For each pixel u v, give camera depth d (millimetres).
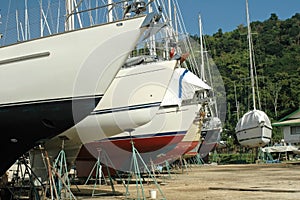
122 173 14359
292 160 33031
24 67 8195
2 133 8586
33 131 8391
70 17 9688
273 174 17703
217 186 12578
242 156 34188
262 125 28438
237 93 48125
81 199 9938
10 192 10000
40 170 10414
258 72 53344
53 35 8078
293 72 51812
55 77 8000
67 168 10398
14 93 8258
